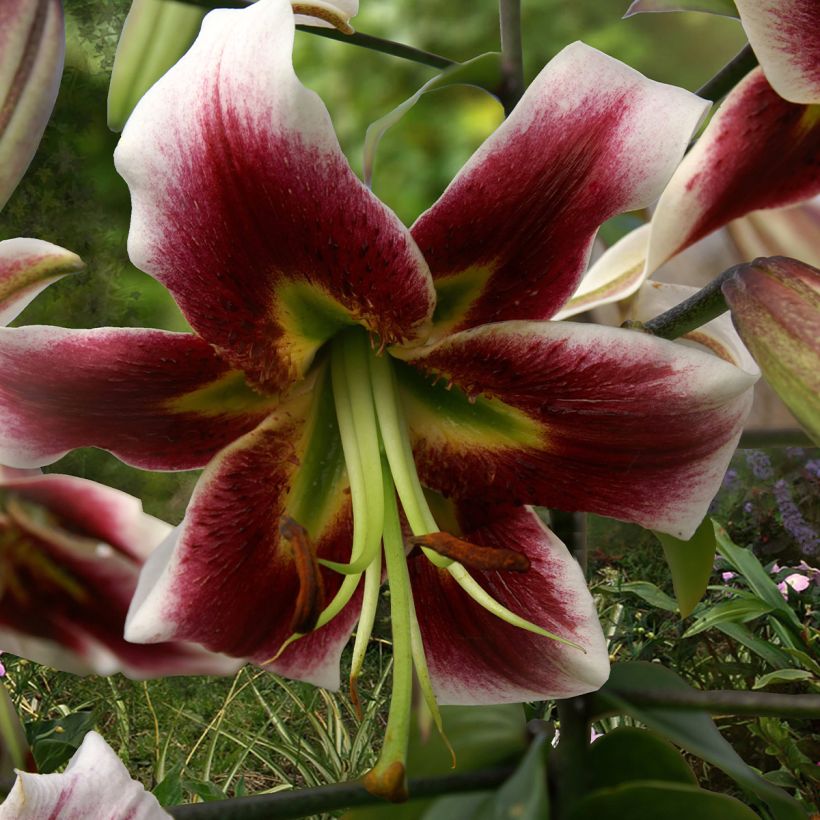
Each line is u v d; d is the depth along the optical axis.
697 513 0.57
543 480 0.58
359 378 0.59
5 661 2.17
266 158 0.53
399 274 0.55
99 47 2.79
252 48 0.52
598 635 0.58
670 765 0.63
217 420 0.58
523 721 0.65
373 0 3.01
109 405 0.56
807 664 1.52
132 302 2.82
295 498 0.58
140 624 0.55
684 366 0.54
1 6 0.57
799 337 0.56
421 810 0.62
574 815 0.60
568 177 0.54
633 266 0.66
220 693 2.27
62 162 2.78
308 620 0.55
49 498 0.58
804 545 1.94
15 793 0.52
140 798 0.54
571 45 0.53
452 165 2.85
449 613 0.59
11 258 0.57
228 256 0.55
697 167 0.59
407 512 0.58
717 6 0.66
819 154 0.59
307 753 1.87
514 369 0.56
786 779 1.53
